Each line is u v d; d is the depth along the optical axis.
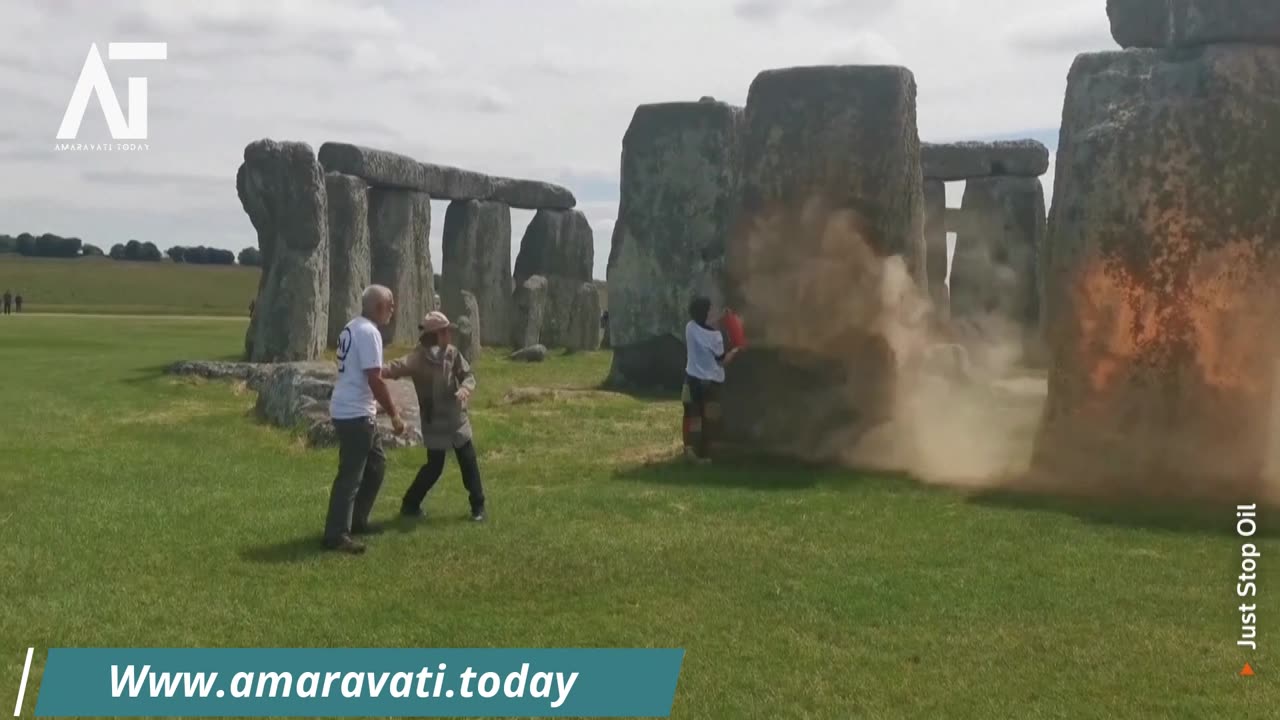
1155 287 9.15
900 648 5.58
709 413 10.84
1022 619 5.98
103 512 8.02
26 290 57.69
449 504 8.61
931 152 25.69
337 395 7.32
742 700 4.99
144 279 65.69
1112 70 9.76
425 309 24.61
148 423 12.32
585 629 5.80
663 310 18.47
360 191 21.55
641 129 18.78
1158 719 4.83
